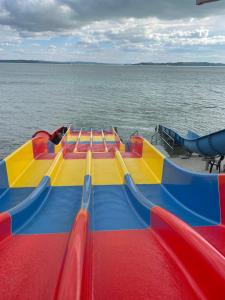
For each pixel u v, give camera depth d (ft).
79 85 291.38
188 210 19.47
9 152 73.26
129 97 193.98
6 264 12.53
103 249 13.74
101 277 11.49
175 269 11.97
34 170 27.12
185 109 143.33
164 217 14.35
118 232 15.61
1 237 14.46
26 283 11.11
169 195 21.71
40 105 152.76
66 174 25.12
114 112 133.90
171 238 13.33
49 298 10.23
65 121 113.91
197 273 10.93
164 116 124.26
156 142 70.23
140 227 16.24
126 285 10.99
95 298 10.30
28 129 100.42
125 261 12.64
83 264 10.48
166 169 23.43
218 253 10.73
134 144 36.65
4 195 21.74
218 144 40.09
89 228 15.11
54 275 11.61
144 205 17.06
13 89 237.86
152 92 232.73
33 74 534.78
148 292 10.55
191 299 10.17
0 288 10.82
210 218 18.15
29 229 16.08
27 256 13.20
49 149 38.65
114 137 59.11
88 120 115.75
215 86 316.19
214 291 9.89
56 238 15.06
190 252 11.55
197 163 45.60
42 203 19.33
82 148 44.75
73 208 18.84
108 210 18.39
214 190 18.21
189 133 67.21
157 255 13.11
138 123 110.01
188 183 20.04
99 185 22.54
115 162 28.55
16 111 133.80
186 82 385.09
